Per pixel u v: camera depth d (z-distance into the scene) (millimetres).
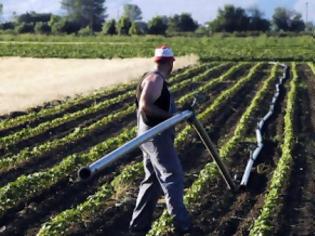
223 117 19219
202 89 25625
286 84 28969
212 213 9727
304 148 14461
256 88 27188
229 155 13453
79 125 17906
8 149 14586
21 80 33062
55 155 13883
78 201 10461
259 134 15820
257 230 8648
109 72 35406
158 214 9523
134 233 8789
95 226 9109
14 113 20078
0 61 46844
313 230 9148
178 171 8297
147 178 8609
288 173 11789
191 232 8812
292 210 9961
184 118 8312
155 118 8141
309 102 22594
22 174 12289
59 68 41125
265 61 46625
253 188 11141
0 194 9945
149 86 8062
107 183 11312
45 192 10781
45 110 20359
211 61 46500
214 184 11047
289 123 16766
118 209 9812
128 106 21312
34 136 15953
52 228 8523
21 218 9531
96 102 22875
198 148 14273
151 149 8195
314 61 46750
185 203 9812
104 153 13414
